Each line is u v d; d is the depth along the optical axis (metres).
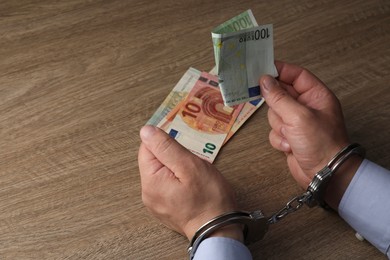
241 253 0.71
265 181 0.86
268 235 0.80
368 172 0.76
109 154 0.87
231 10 1.07
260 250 0.79
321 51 1.02
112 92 0.94
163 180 0.74
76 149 0.88
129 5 1.06
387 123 0.93
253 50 0.77
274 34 1.04
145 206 0.82
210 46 1.02
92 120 0.91
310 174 0.80
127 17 1.04
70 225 0.80
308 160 0.78
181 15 1.05
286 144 0.84
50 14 1.04
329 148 0.76
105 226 0.80
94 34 1.02
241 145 0.90
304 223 0.82
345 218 0.79
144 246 0.79
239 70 0.78
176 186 0.74
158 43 1.01
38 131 0.89
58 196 0.83
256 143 0.90
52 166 0.86
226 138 0.90
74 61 0.98
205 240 0.71
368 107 0.94
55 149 0.88
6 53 0.98
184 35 1.03
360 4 1.09
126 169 0.86
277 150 0.89
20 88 0.94
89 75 0.96
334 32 1.05
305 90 0.85
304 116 0.76
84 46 1.00
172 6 1.07
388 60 1.01
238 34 0.73
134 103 0.93
